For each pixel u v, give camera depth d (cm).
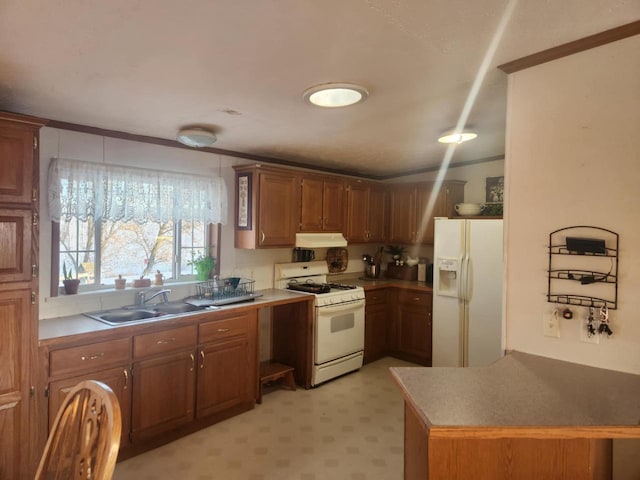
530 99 177
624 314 157
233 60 174
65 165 272
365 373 426
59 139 275
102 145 295
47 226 273
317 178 419
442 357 409
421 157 412
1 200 204
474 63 176
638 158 152
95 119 268
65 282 284
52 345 227
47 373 226
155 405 273
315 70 184
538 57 170
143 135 313
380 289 467
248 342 334
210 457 267
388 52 166
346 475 249
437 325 413
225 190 369
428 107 238
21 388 214
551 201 173
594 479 133
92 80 198
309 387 384
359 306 425
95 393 121
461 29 147
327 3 129
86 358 241
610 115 158
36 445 221
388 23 142
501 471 133
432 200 461
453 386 149
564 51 163
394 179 523
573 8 133
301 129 293
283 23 142
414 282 478
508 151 184
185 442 285
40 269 272
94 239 302
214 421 313
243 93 216
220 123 279
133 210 304
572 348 169
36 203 216
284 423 315
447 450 132
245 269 396
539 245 176
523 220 181
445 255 405
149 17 138
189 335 291
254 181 365
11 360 211
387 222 506
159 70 185
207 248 371
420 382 153
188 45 160
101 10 133
